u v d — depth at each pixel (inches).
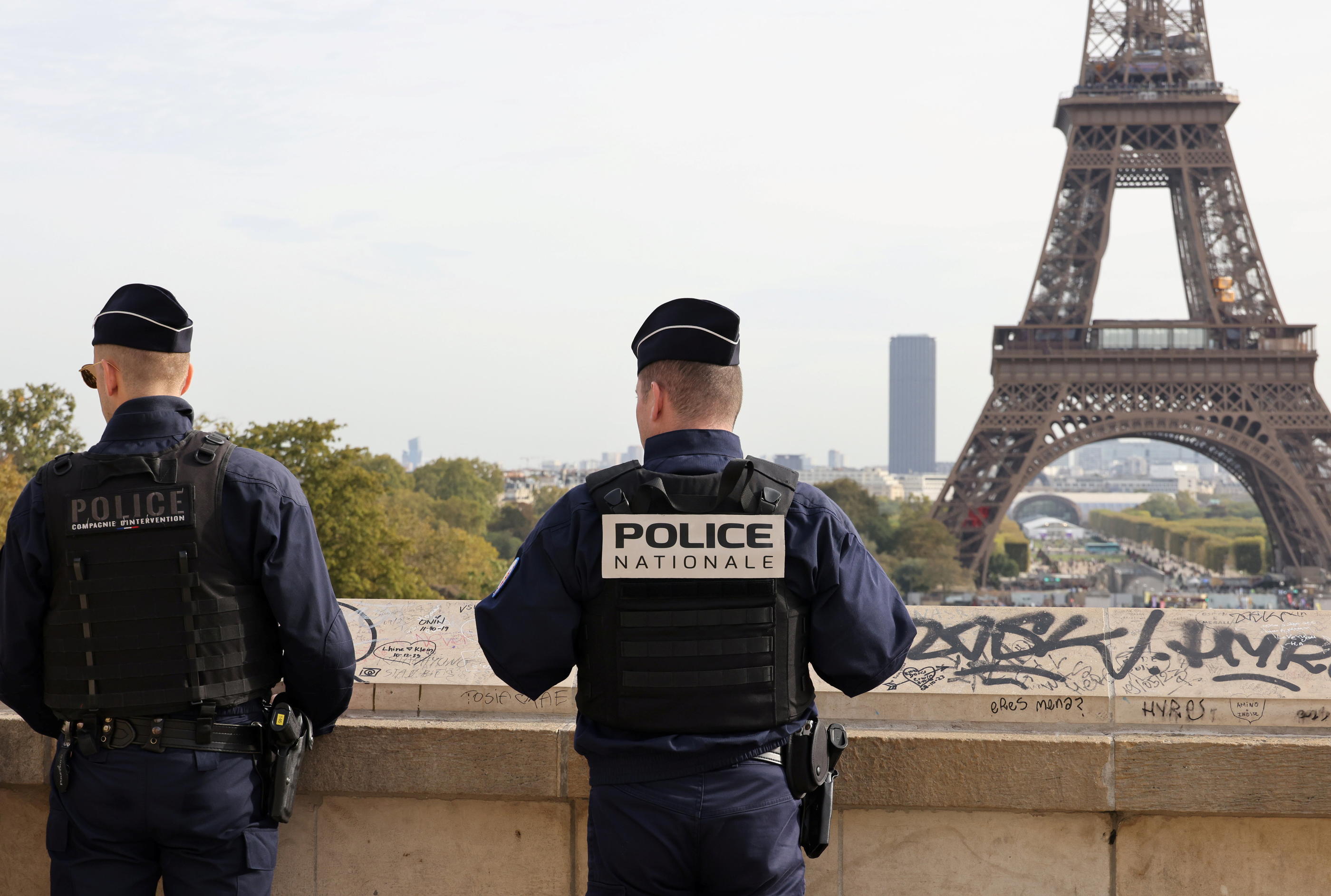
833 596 131.5
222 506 143.0
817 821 140.0
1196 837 177.3
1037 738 172.7
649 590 129.1
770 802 129.2
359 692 190.4
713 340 134.7
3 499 1823.3
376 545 1931.6
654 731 128.4
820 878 179.8
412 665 191.2
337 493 1866.4
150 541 140.9
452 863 185.9
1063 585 5880.9
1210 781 170.6
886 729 180.1
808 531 131.5
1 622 146.3
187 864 143.6
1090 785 171.8
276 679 151.8
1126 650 184.7
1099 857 177.6
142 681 140.1
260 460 147.9
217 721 143.4
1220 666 182.1
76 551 141.9
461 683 188.2
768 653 129.3
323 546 1866.4
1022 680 182.7
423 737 179.8
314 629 145.7
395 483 5944.9
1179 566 7706.7
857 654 131.7
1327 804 168.9
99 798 140.4
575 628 132.3
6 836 193.6
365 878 187.0
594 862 132.3
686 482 130.6
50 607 146.2
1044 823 177.9
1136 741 171.6
